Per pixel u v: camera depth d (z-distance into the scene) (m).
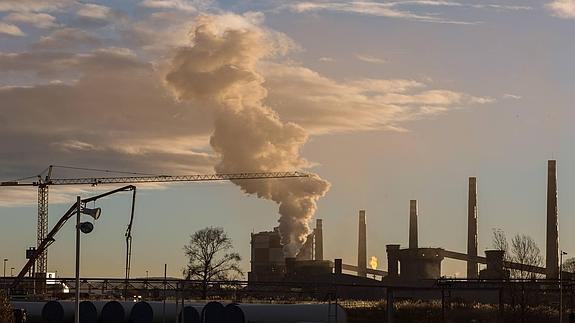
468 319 156.12
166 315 123.88
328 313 117.94
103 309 126.31
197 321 118.12
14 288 170.88
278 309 118.94
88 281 160.25
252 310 117.75
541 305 171.88
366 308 169.38
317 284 165.75
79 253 70.62
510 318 155.25
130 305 127.06
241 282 164.38
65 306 129.38
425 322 154.00
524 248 177.12
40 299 155.50
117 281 159.50
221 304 115.50
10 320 103.50
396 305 174.88
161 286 181.25
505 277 170.88
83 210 70.56
